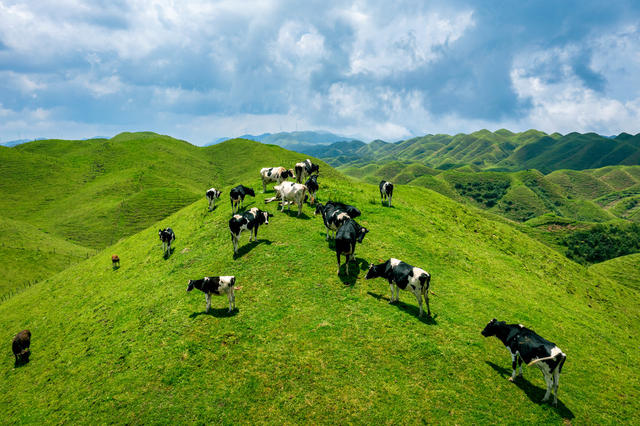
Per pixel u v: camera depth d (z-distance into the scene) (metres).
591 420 10.98
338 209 20.38
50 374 15.05
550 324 17.47
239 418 10.55
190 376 12.16
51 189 146.62
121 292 21.44
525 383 12.09
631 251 144.50
